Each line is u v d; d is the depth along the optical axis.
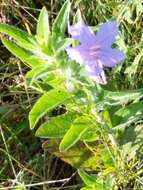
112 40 0.14
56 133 0.18
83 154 0.20
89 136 0.19
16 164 0.22
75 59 0.14
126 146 0.19
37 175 0.21
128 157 0.19
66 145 0.17
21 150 0.22
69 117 0.18
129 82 0.21
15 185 0.21
